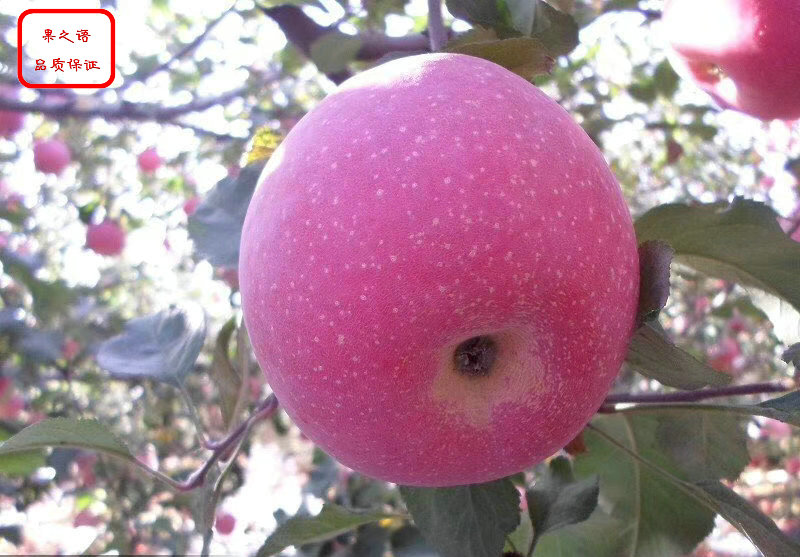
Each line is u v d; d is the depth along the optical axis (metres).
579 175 0.28
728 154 1.64
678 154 1.29
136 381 1.65
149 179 1.82
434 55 0.32
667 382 0.36
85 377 1.51
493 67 0.31
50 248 1.71
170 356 0.52
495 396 0.31
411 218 0.26
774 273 0.39
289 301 0.28
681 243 0.40
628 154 1.59
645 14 0.79
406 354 0.27
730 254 0.39
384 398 0.28
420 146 0.27
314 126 0.30
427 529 0.40
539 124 0.29
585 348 0.29
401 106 0.28
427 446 0.31
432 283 0.26
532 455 0.33
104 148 1.69
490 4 0.41
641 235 0.39
